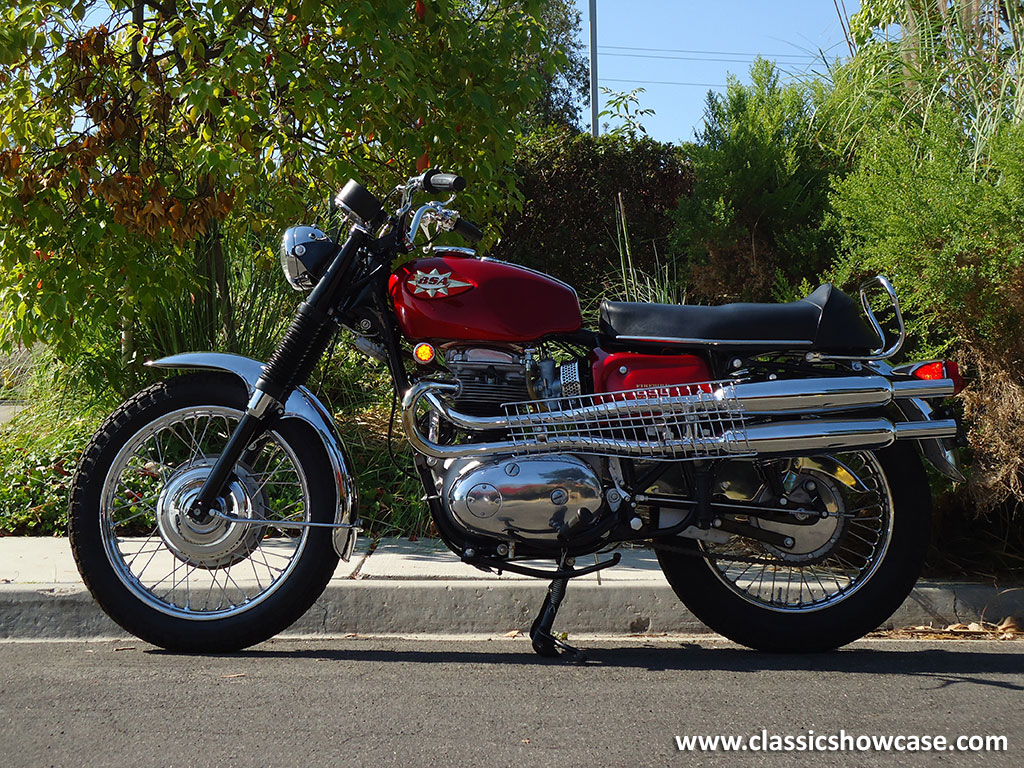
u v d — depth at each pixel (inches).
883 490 142.2
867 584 141.2
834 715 113.1
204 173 195.2
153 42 212.1
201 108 186.9
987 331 164.4
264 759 98.7
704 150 226.8
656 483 136.5
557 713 112.5
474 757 99.7
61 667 127.9
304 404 136.3
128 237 204.5
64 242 205.2
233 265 240.8
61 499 203.3
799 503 137.5
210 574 154.9
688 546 139.3
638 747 102.8
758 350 134.6
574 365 135.4
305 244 136.6
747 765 98.7
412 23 212.7
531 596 150.1
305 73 204.1
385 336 135.7
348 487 135.0
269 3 206.1
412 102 207.3
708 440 130.7
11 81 202.1
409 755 100.0
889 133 198.1
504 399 133.0
